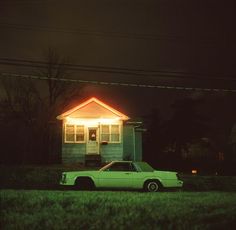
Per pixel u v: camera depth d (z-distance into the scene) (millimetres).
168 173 22578
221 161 46344
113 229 12320
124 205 15586
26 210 15180
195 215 13906
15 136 43438
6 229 12578
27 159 40188
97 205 15688
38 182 27609
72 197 17453
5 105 40344
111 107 37625
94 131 37594
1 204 16094
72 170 29172
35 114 40438
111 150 37438
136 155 39906
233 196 19000
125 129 39094
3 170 27797
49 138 39781
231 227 12508
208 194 20156
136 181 22312
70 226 12758
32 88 40062
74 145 37219
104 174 22328
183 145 54312
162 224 12898
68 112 37000
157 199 17219
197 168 45625
